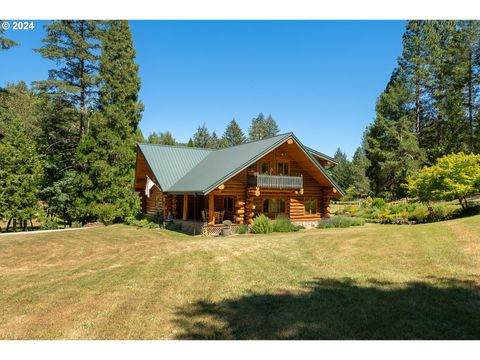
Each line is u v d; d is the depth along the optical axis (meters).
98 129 25.92
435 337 4.45
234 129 90.19
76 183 25.28
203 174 21.98
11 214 20.98
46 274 9.02
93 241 15.92
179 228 21.98
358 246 10.72
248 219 21.11
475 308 5.17
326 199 24.78
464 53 35.09
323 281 7.11
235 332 4.87
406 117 41.44
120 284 7.63
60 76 28.91
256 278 7.64
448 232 11.52
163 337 4.82
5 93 26.50
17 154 21.67
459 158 18.03
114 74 29.78
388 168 40.72
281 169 23.08
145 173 29.23
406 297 5.81
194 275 8.20
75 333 5.06
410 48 43.25
